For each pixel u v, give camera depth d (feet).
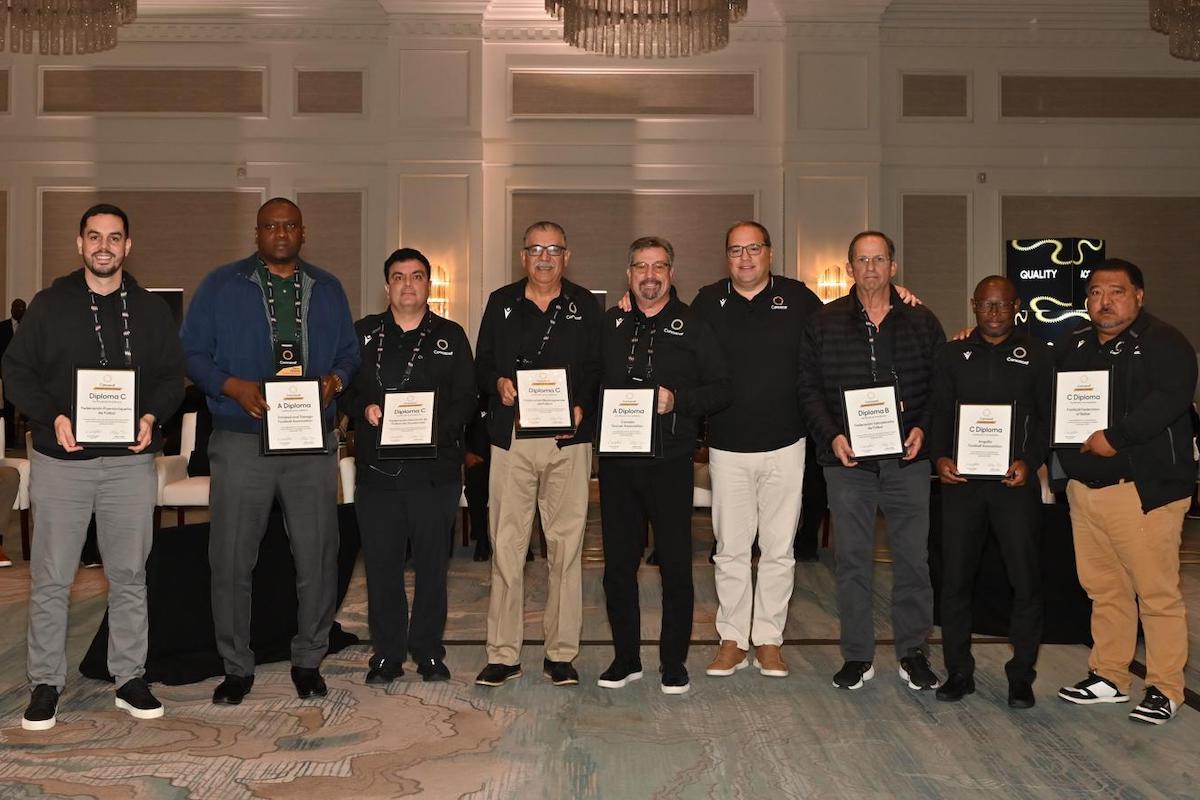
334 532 12.01
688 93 32.73
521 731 10.74
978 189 33.17
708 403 12.04
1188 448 11.25
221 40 32.63
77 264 32.65
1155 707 11.07
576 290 12.53
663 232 32.83
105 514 10.94
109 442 10.47
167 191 32.78
